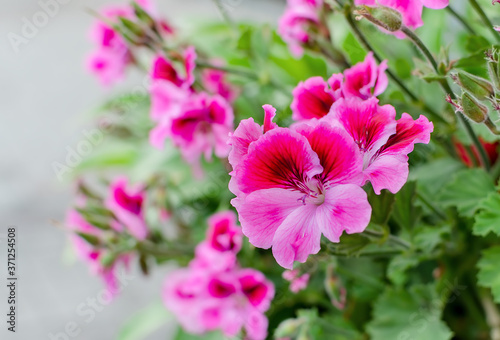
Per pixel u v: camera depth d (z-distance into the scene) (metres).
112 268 0.61
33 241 1.37
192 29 0.75
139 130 0.71
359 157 0.38
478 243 0.54
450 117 0.50
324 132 0.38
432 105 0.52
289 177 0.39
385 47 0.54
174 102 0.56
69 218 0.65
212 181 0.66
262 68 0.62
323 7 0.54
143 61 0.70
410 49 0.56
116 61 0.67
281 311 0.62
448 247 0.52
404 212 0.47
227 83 0.62
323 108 0.43
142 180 0.68
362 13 0.42
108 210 0.60
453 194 0.50
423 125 0.39
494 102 0.40
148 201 0.67
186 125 0.56
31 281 1.25
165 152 0.69
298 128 0.39
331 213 0.39
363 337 0.59
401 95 0.50
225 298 0.57
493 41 0.51
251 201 0.39
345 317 0.61
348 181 0.39
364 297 0.58
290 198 0.39
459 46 0.58
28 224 1.42
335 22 0.64
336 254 0.43
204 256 0.58
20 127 1.69
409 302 0.56
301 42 0.55
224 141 0.54
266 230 0.39
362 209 0.38
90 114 0.73
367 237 0.43
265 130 0.39
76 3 2.07
